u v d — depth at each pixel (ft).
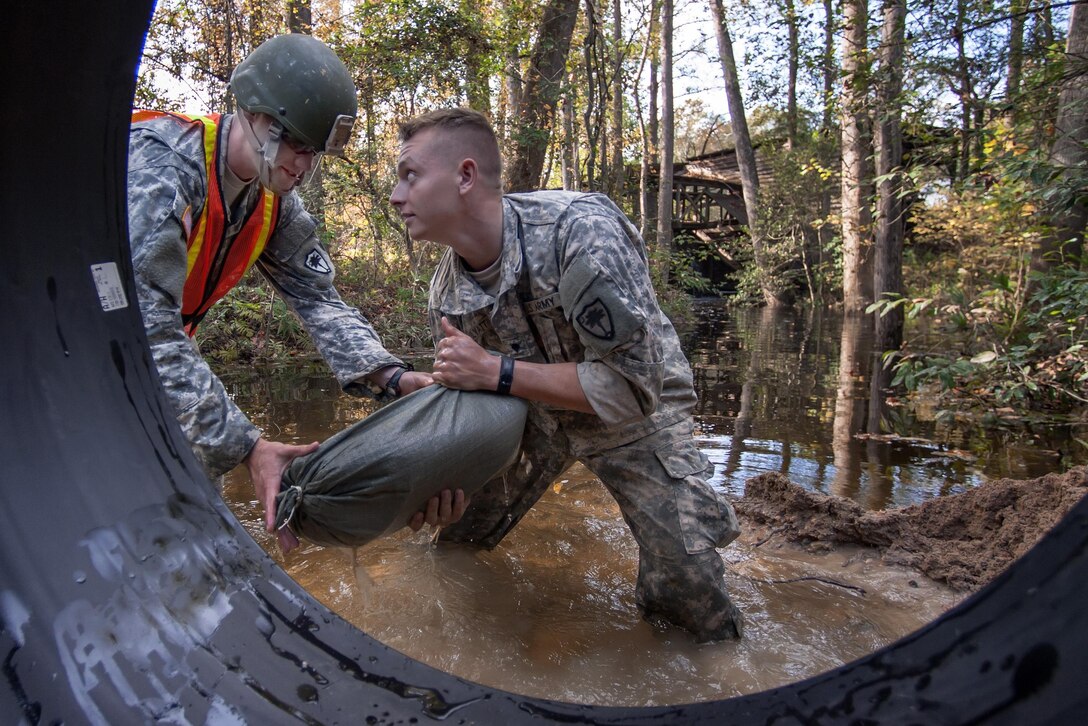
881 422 14.88
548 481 7.37
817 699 2.40
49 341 2.85
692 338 32.40
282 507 5.29
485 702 2.84
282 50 5.56
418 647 6.04
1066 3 17.37
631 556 8.21
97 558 2.62
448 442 5.39
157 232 5.27
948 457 12.22
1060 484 8.11
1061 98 19.40
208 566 3.01
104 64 2.79
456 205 5.89
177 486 3.20
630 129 55.98
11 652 2.21
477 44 27.30
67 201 2.94
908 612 7.09
